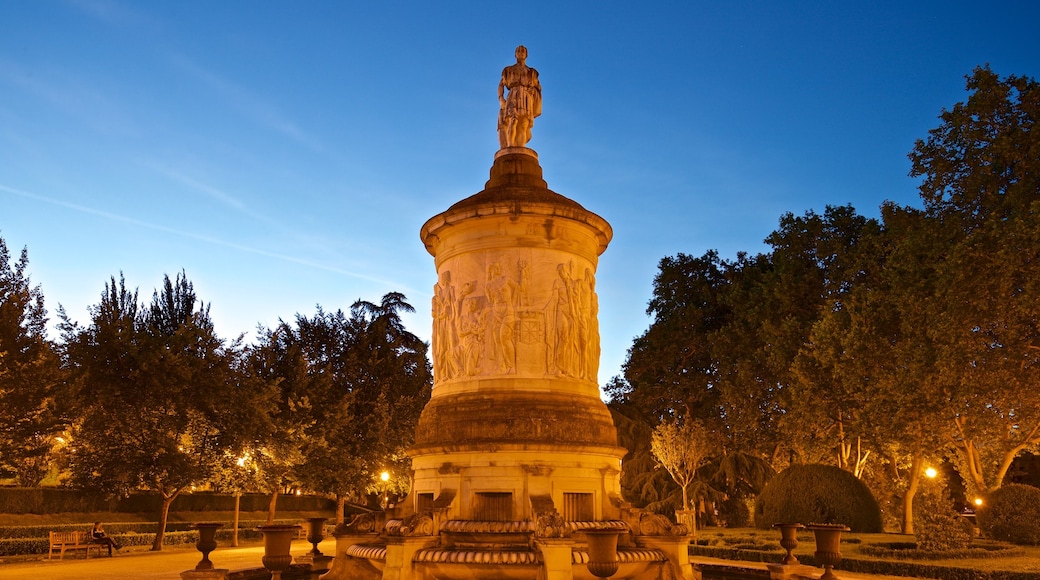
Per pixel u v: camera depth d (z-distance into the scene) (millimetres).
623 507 13453
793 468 30250
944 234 28562
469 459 13047
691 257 48438
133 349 30438
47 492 33344
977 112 28375
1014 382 25078
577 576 11766
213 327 35094
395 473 45562
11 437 25656
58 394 26516
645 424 43125
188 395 31781
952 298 25922
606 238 15938
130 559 25422
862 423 31016
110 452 29859
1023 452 42375
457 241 14898
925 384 27141
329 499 52938
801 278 38656
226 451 33125
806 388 34000
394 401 48781
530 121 16578
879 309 31062
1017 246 24359
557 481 12953
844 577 18188
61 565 23109
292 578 17438
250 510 45281
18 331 26375
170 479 29922
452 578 11727
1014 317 24891
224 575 15383
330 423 39844
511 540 12188
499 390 13625
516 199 14250
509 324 13945
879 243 33688
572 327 14242
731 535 29078
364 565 13836
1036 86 27766
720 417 44656
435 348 14969
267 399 34344
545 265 14414
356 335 50125
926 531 22547
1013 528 24969
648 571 12766
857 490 28719
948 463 45531
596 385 14852
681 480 37312
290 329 47969
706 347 45531
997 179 27969
